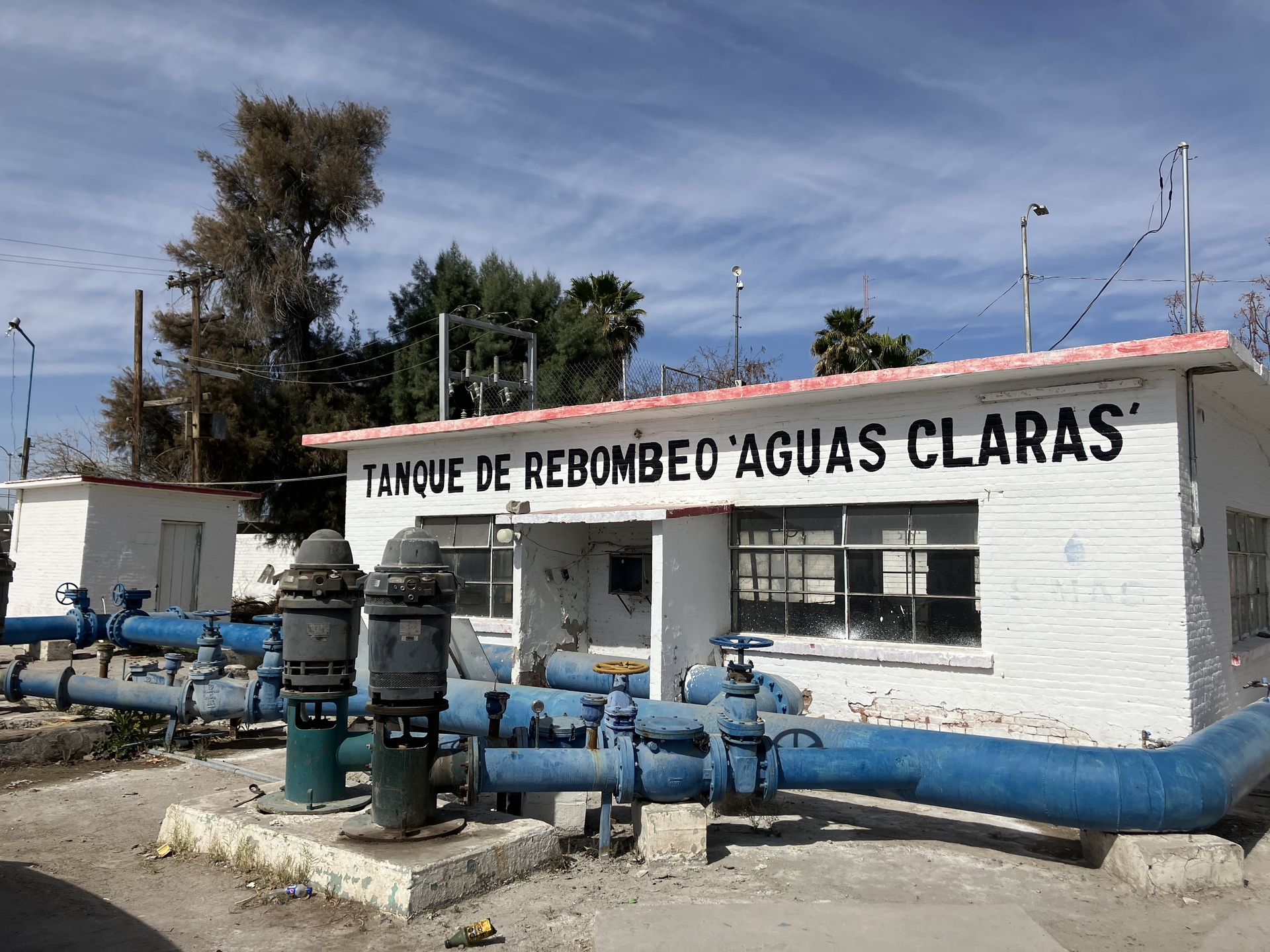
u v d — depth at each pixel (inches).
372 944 164.9
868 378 333.4
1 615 359.6
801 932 168.9
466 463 490.0
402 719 203.8
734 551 391.2
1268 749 225.0
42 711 384.5
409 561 196.9
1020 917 177.0
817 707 355.6
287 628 219.8
